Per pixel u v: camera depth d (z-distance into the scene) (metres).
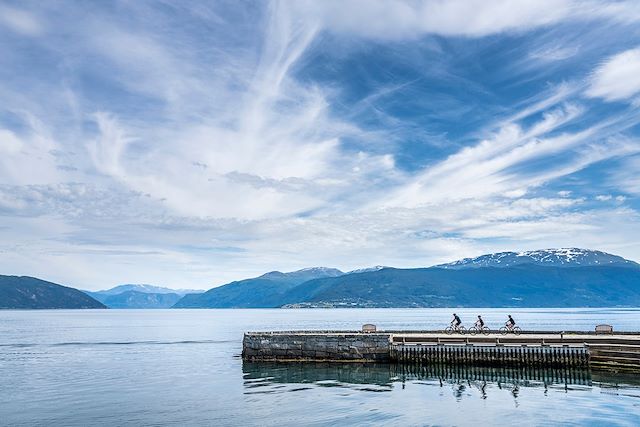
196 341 126.94
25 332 171.12
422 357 66.56
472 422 39.31
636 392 47.97
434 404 45.38
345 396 49.38
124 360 84.38
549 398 46.62
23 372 70.44
